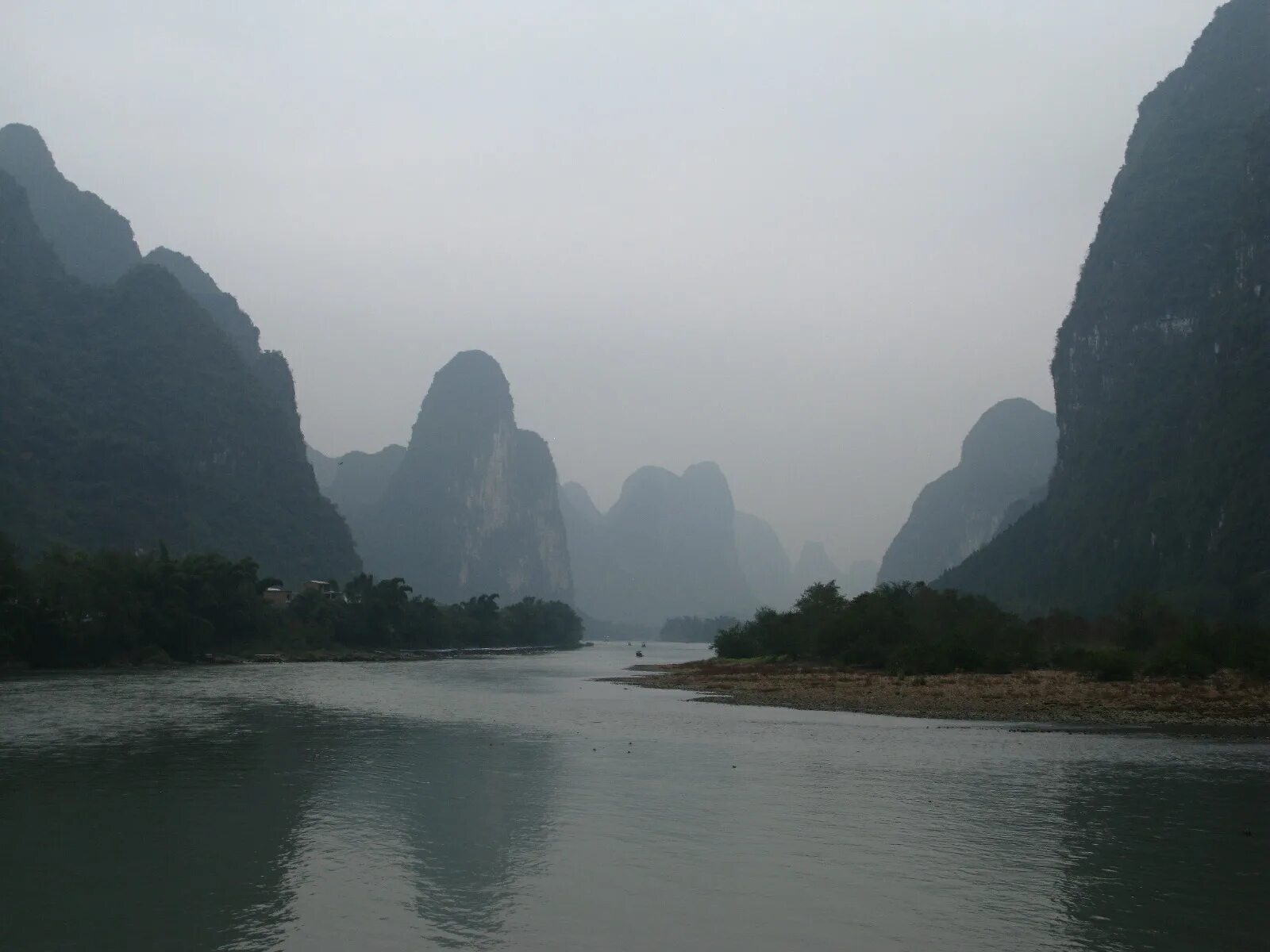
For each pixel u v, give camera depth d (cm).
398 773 2770
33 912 1530
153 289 19112
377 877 1719
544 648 19488
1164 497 13312
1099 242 19200
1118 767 2975
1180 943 1427
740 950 1384
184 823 2120
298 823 2117
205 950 1373
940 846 1969
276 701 5228
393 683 7150
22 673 7781
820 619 9638
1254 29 18938
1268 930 1487
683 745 3438
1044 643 9306
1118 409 16288
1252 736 3809
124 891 1633
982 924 1502
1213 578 11381
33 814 2200
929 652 7300
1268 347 12962
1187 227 16888
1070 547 15238
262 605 11575
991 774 2839
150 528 15038
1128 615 8906
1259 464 11819
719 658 11006
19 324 16912
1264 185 14388
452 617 16675
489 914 1527
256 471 19300
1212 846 1973
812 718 4466
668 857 1866
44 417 15600
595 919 1507
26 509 13388
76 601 8438
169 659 9406
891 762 3044
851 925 1491
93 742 3372
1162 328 16362
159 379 17775
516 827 2095
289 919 1497
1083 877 1748
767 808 2316
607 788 2562
